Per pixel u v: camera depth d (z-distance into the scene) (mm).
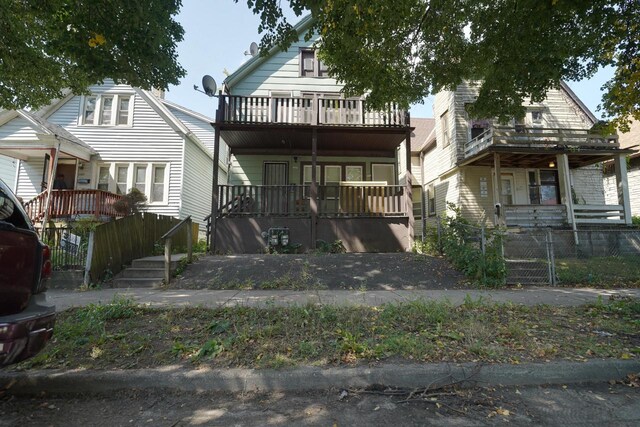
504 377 3531
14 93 8789
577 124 15719
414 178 20109
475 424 2828
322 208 12266
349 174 13984
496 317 5133
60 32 6469
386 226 11375
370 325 4719
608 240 12352
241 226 11125
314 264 9047
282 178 13836
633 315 5438
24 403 3219
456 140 15516
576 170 15922
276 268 8750
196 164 17219
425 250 10703
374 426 2799
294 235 11141
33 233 3162
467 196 15172
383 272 8547
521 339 4266
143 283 8031
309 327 4613
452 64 8578
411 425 2814
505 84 7977
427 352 3846
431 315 4973
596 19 6418
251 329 4469
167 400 3258
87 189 14016
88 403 3219
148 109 15883
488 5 7379
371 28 6266
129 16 5996
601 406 3139
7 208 3027
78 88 9219
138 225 9961
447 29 7891
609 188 19234
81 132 15516
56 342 4137
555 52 7066
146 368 3561
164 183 15531
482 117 8953
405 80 8922
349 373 3463
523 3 6551
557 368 3602
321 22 6164
